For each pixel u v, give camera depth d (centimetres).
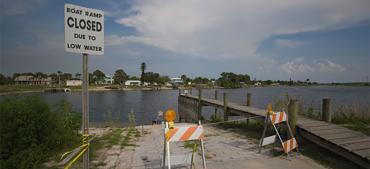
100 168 477
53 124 581
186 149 627
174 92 8600
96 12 303
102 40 310
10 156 456
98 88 10088
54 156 523
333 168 479
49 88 8306
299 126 651
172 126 387
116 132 884
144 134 861
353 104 1016
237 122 1147
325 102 758
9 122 482
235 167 479
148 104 3953
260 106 2339
